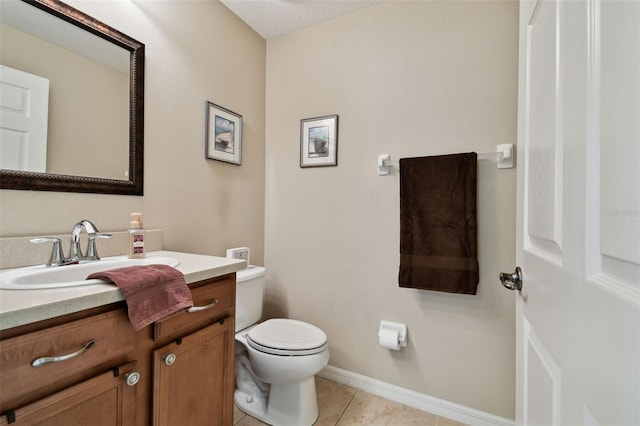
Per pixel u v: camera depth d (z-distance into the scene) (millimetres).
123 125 1242
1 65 933
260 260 2053
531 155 747
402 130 1659
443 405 1536
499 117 1445
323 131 1887
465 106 1512
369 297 1744
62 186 1049
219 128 1712
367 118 1759
